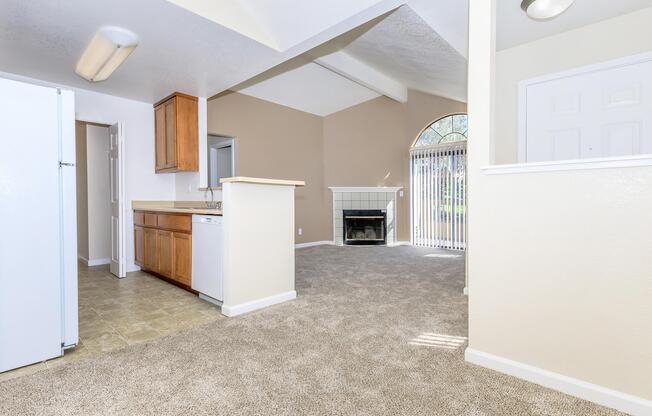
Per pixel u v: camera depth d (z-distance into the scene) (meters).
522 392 1.58
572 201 1.56
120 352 2.03
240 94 5.84
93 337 2.26
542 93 2.85
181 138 4.21
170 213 3.53
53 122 1.95
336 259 5.31
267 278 2.94
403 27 3.18
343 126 7.39
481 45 1.81
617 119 2.52
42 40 2.85
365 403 1.50
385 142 7.11
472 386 1.64
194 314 2.72
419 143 6.93
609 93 2.55
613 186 1.46
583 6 2.33
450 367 1.83
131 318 2.63
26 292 1.86
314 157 7.23
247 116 5.95
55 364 1.89
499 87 3.07
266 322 2.52
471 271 1.88
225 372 1.78
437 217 6.59
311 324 2.48
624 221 1.44
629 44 2.45
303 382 1.68
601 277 1.50
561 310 1.60
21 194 1.84
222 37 2.83
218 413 1.44
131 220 4.43
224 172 5.92
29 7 2.36
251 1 2.76
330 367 1.83
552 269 1.62
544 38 2.83
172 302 3.04
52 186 1.95
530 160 2.91
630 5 2.33
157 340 2.20
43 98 1.91
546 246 1.64
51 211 1.94
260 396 1.56
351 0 2.43
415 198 6.88
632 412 1.41
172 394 1.58
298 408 1.47
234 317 2.64
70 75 3.61
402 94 6.71
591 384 1.52
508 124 3.03
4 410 1.46
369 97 7.11
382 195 7.12
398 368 1.82
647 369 1.39
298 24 2.79
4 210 1.79
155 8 2.40
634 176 1.42
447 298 3.14
